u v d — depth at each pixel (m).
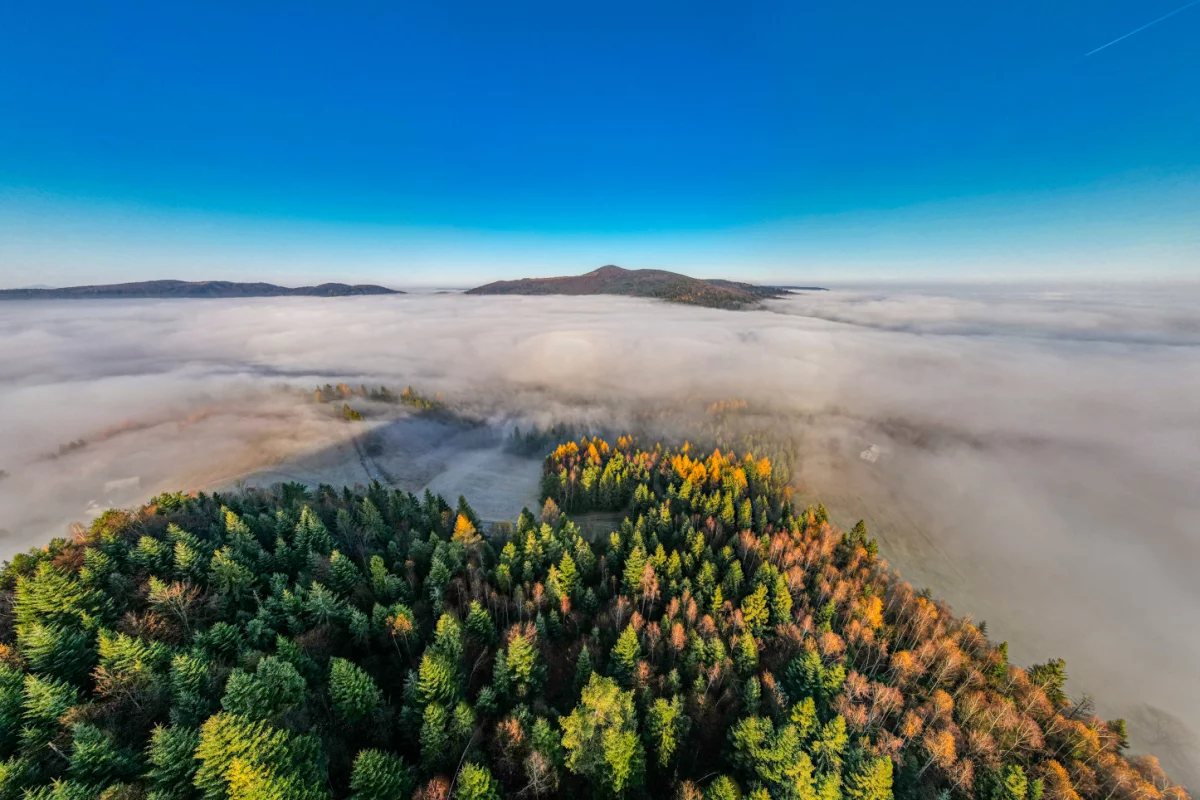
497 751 44.34
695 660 58.81
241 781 30.02
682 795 41.78
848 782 42.66
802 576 83.19
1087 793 54.03
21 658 42.91
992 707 59.34
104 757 33.78
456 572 72.75
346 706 42.62
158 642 44.44
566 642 64.62
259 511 86.81
